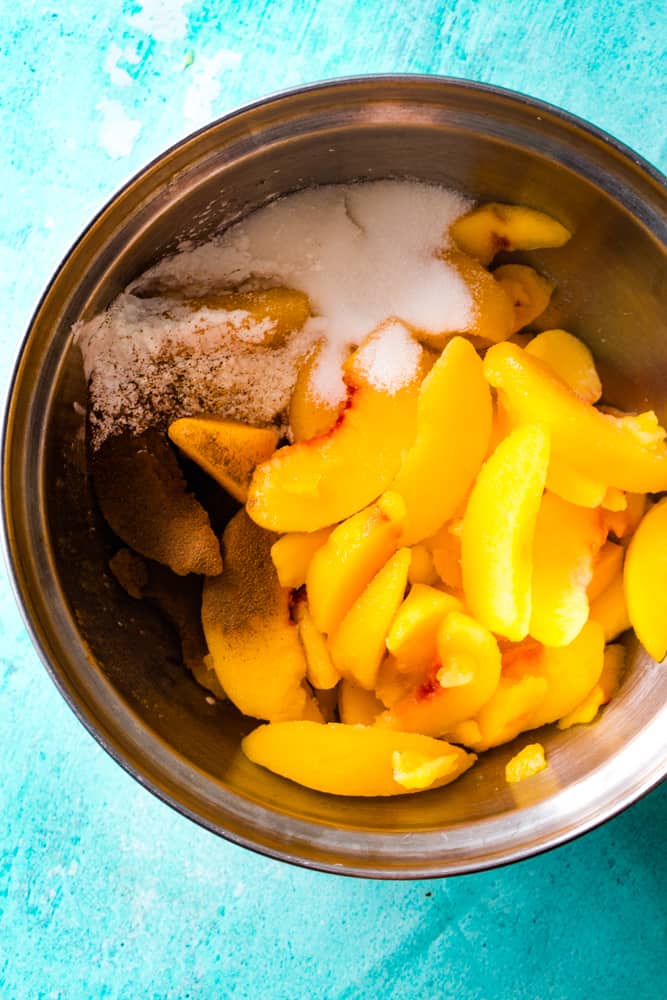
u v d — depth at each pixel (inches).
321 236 20.4
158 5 21.5
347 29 21.5
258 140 18.7
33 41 21.5
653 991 21.5
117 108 21.4
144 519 20.4
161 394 20.4
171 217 19.1
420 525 20.4
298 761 19.9
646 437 20.1
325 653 20.7
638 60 21.4
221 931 21.5
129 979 21.5
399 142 19.3
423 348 20.7
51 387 18.8
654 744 19.2
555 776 19.9
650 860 21.6
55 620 18.7
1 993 21.5
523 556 19.7
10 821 21.5
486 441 20.4
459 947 21.5
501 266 21.0
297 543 20.6
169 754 18.9
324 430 20.9
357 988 21.5
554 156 18.8
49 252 21.4
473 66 21.4
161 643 20.6
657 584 20.1
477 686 20.0
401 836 19.1
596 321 20.8
